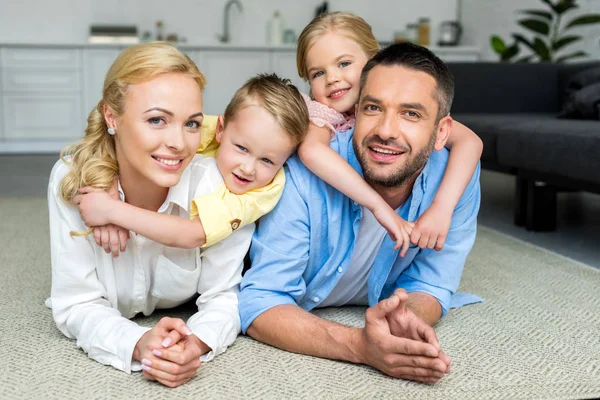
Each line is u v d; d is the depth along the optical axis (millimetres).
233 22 6043
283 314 1167
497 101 3418
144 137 1047
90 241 1136
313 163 1183
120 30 5398
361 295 1411
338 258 1261
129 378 1041
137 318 1325
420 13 6398
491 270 1840
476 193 1319
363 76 1176
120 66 1060
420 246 1158
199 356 1033
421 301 1257
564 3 3990
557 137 2105
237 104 1155
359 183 1167
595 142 1916
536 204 2449
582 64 3246
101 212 1065
